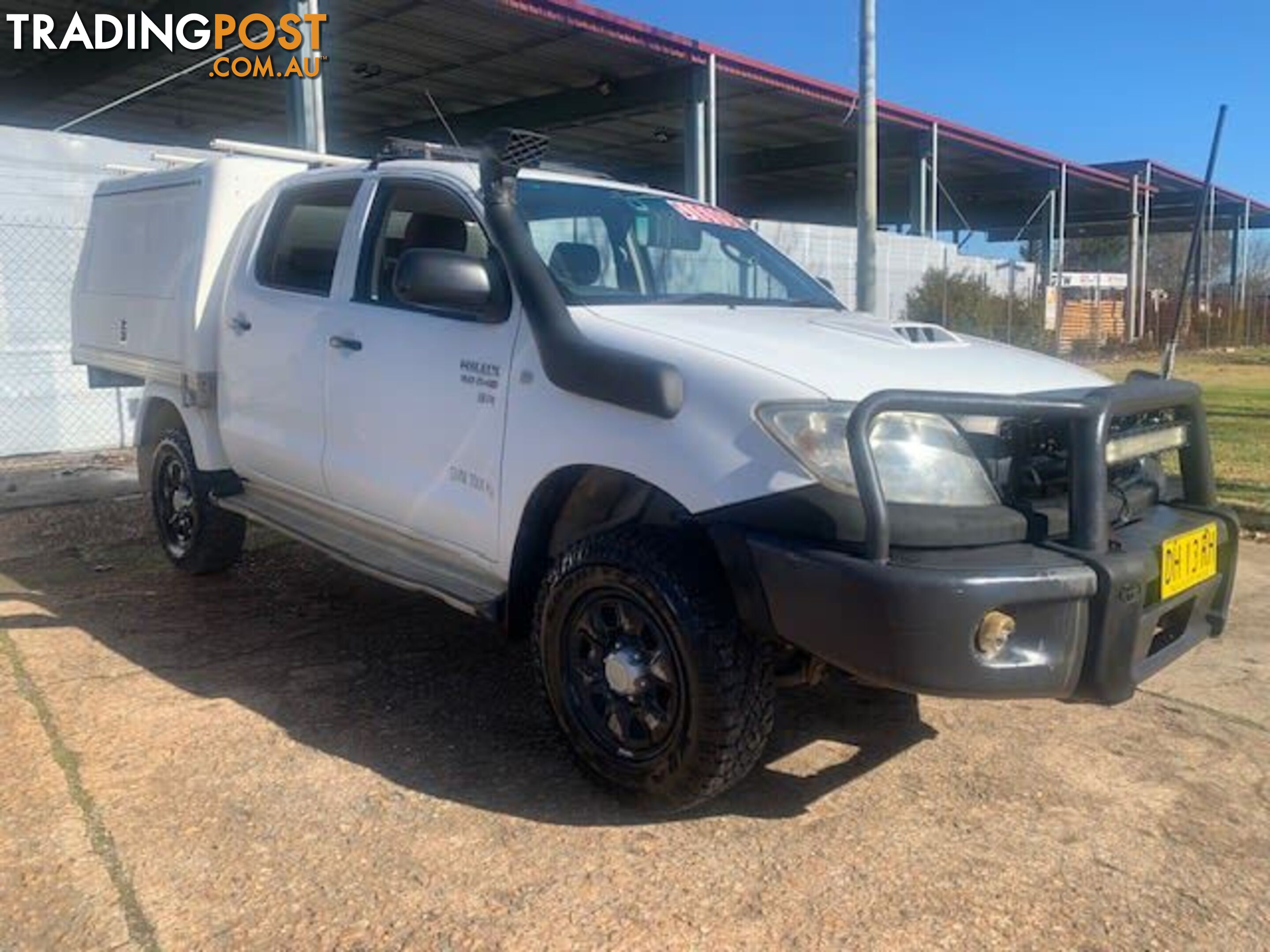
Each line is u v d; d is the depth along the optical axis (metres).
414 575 4.04
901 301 21.97
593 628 3.42
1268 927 2.75
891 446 2.94
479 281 3.57
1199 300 33.94
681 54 16.38
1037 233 41.72
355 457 4.38
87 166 10.28
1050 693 2.88
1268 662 4.66
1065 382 3.48
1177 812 3.35
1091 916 2.80
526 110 19.88
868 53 10.94
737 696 3.08
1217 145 4.39
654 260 4.26
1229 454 10.12
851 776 3.60
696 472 3.06
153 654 4.65
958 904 2.85
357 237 4.50
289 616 5.22
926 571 2.73
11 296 9.95
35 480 8.80
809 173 29.05
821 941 2.69
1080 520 2.94
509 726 3.96
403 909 2.79
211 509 5.60
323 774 3.54
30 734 3.77
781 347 3.29
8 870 2.93
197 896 2.83
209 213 5.34
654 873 2.99
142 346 5.90
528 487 3.55
